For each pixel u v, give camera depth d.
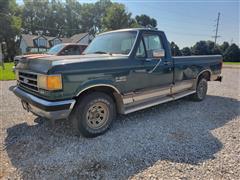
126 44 4.37
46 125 4.34
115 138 3.71
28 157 3.13
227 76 13.47
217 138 3.72
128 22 50.94
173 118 4.76
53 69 3.11
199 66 5.97
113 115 3.99
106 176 2.68
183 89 5.66
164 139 3.67
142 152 3.23
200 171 2.75
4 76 12.14
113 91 3.94
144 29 4.41
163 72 4.77
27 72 3.65
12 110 5.38
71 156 3.13
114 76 3.79
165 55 4.84
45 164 2.94
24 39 48.12
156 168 2.83
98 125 3.79
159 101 4.75
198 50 40.16
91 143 3.54
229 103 6.14
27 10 62.94
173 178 2.61
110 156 3.12
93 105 3.67
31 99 3.44
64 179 2.63
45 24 65.25
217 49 44.00
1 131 4.07
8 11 42.88
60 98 3.20
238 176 2.64
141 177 2.65
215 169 2.79
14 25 42.69
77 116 3.56
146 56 4.37
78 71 3.32
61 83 3.18
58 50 11.69
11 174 2.73
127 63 3.97
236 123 4.48
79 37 48.09
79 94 3.42
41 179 2.63
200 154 3.18
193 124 4.39
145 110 5.34
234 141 3.60
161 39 4.79
